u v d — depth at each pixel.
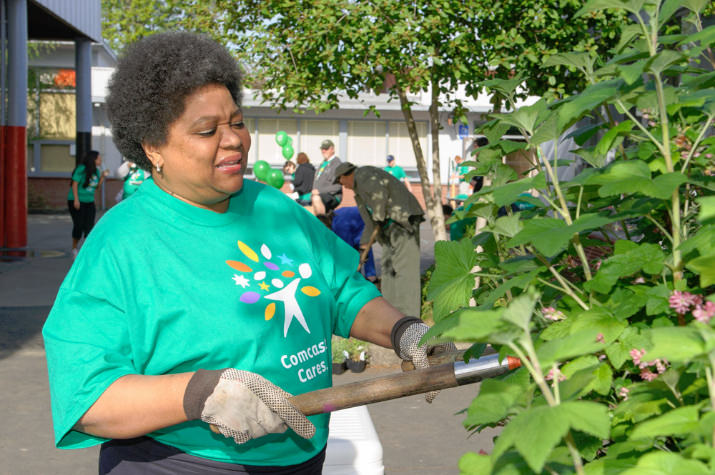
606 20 7.39
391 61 7.48
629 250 1.32
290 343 1.83
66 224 21.70
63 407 1.62
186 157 1.75
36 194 27.70
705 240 1.14
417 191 27.00
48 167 27.89
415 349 1.95
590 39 7.46
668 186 1.20
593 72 1.56
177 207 1.82
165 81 1.73
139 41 1.83
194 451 1.76
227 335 1.74
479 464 1.02
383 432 5.06
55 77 27.70
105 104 1.87
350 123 26.92
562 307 1.41
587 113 1.42
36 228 20.22
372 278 10.88
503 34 7.32
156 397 1.55
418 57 7.46
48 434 4.98
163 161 1.80
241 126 1.81
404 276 7.75
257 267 1.85
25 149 15.36
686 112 1.54
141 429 1.57
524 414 0.88
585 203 1.55
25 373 6.38
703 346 0.90
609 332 1.23
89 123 20.69
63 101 27.84
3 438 4.88
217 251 1.82
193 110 1.74
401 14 7.25
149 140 1.77
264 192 2.01
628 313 1.24
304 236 2.01
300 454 1.87
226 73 1.79
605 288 1.29
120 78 1.79
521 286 1.32
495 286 1.60
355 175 7.77
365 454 2.54
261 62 8.20
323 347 1.92
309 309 1.89
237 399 1.50
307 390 1.85
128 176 14.03
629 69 1.30
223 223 1.86
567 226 1.28
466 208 1.57
